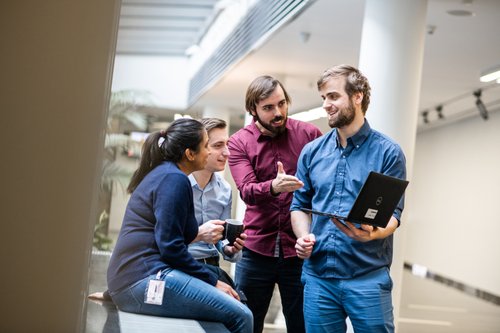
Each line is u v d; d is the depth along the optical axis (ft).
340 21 24.61
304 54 31.24
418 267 53.11
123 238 11.30
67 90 8.79
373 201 10.66
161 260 11.25
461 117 45.29
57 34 8.76
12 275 8.78
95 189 8.91
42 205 8.79
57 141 8.79
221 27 39.55
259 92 13.67
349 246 11.56
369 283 11.51
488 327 29.43
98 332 10.00
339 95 11.50
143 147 11.76
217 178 13.75
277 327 24.11
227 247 12.49
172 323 10.94
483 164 42.04
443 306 35.65
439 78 33.81
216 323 11.27
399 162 11.57
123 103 31.73
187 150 11.63
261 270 14.08
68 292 8.86
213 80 41.32
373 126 18.83
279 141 14.20
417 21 18.93
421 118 47.88
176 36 48.91
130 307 11.26
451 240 46.50
